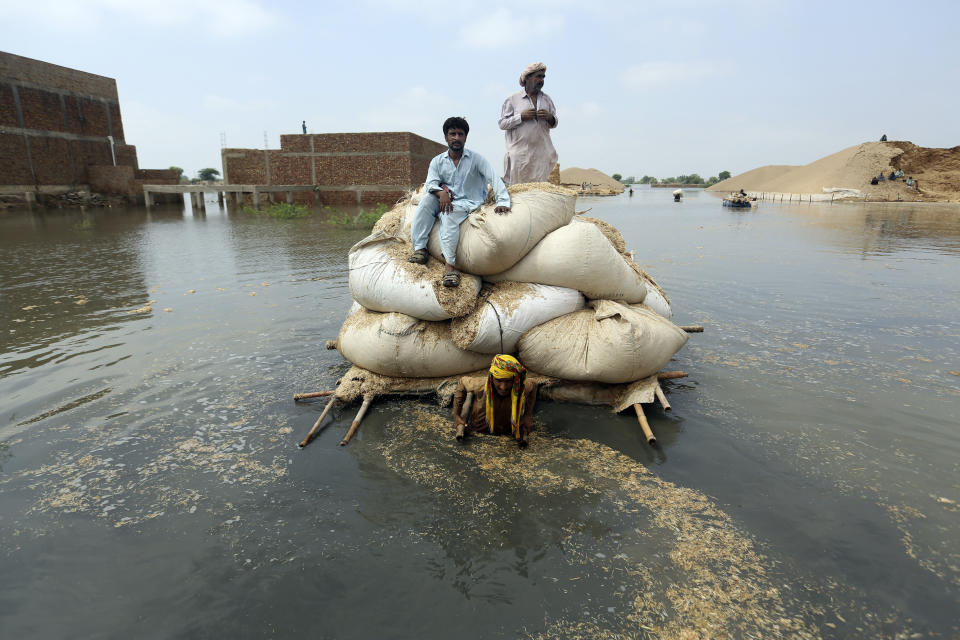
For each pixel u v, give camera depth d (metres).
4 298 8.04
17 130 30.41
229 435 3.98
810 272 10.15
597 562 2.66
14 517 3.04
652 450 3.75
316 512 3.08
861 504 3.09
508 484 3.34
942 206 41.59
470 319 4.48
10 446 3.79
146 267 10.88
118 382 4.89
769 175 95.44
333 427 4.12
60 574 2.62
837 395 4.55
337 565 2.67
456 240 4.46
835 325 6.57
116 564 2.69
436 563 2.67
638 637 2.22
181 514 3.07
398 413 4.40
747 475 3.41
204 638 2.26
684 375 4.82
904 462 3.52
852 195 52.66
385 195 34.56
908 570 2.58
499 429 3.97
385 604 2.42
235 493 3.27
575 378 4.45
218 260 11.84
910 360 5.34
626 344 4.18
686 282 9.21
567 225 4.68
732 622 2.29
